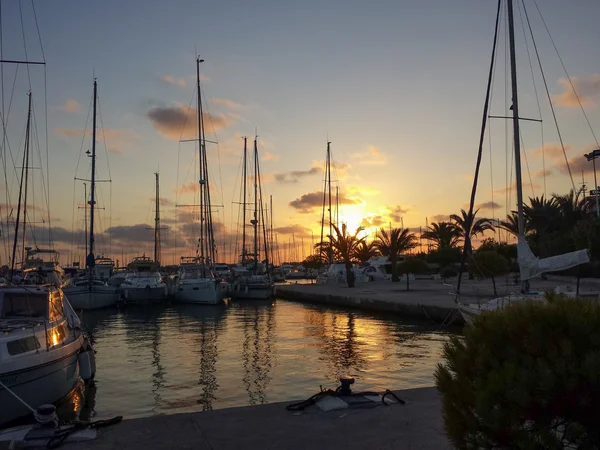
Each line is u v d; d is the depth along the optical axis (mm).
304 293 47844
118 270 70312
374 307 34938
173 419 6344
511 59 24000
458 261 62656
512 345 3932
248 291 51812
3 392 11086
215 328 29328
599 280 38281
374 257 75688
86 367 14812
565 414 3625
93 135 45281
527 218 51281
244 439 5652
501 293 29750
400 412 6516
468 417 3979
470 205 24047
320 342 22719
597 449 3590
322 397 7102
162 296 45656
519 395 3562
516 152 23156
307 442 5535
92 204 44531
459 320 26766
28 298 14188
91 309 41125
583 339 3701
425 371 15945
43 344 12766
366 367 16750
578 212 49312
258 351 20641
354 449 5320
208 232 51781
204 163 51594
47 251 33750
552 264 19656
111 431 5922
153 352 21094
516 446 3684
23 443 5574
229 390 14156
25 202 32875
